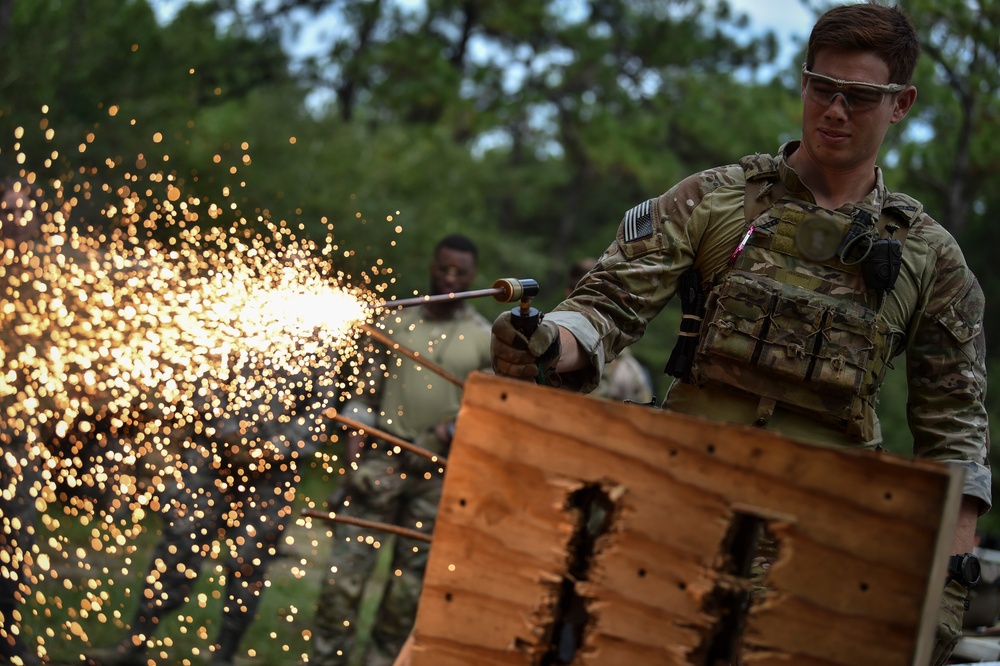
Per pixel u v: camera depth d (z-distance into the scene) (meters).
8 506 4.46
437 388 4.99
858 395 2.51
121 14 10.91
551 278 26.94
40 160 9.32
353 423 2.46
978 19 13.98
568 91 19.50
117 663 4.55
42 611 4.83
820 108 2.54
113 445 4.65
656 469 1.83
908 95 2.63
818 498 1.77
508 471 1.89
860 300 2.53
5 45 9.79
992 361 18.28
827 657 1.75
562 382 2.42
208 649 4.83
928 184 16.89
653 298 2.55
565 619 1.90
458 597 1.90
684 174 18.23
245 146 11.11
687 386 2.60
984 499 2.57
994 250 20.61
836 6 2.60
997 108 14.92
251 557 4.71
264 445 4.51
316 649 4.90
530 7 18.64
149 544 5.91
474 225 20.88
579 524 1.87
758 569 2.37
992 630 3.72
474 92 18.83
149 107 10.64
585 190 30.36
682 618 1.81
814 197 2.59
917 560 1.73
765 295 2.51
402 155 16.00
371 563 4.98
